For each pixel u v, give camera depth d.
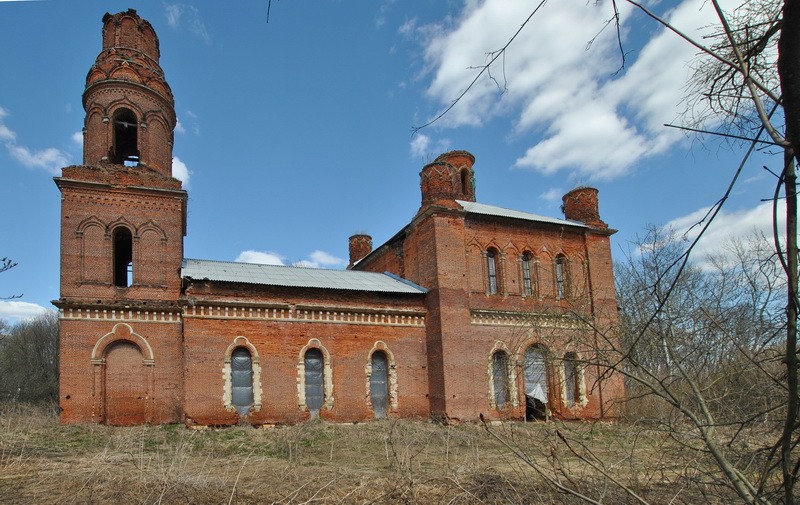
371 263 39.69
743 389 6.27
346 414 27.41
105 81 27.83
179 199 27.58
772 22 3.98
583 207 35.03
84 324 24.72
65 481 12.86
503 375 30.23
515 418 29.17
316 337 27.66
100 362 24.56
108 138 27.53
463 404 28.39
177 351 25.94
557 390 29.97
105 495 11.59
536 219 33.59
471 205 35.44
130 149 31.55
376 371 28.92
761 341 5.51
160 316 25.98
